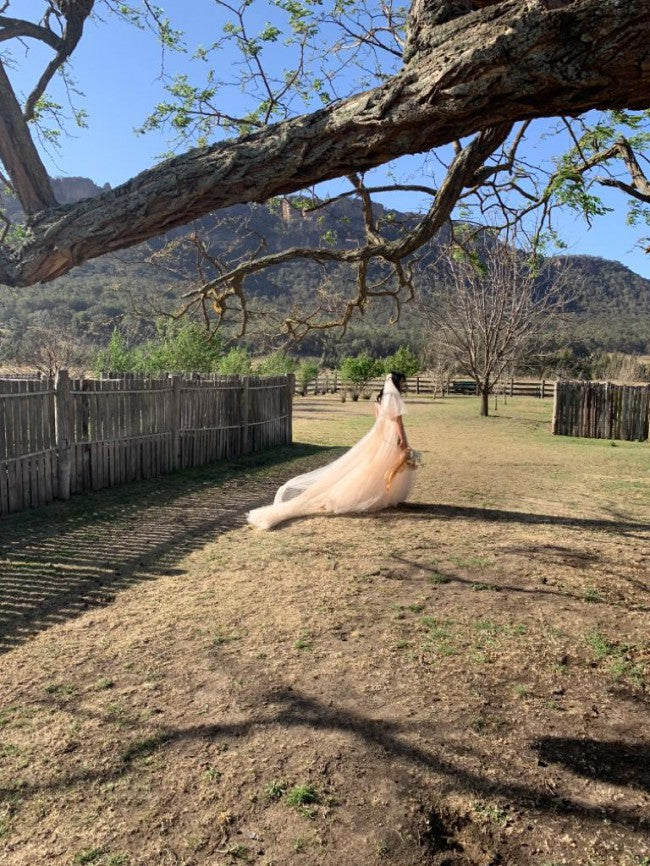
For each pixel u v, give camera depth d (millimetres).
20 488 7477
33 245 2576
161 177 2514
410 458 7805
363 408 29359
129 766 2709
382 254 3344
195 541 6469
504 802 2484
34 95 3523
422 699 3252
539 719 3080
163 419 10602
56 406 8086
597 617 4398
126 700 3254
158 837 2309
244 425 13383
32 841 2289
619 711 3172
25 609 4555
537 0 1998
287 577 5262
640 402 18500
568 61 1985
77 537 6504
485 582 5125
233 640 3988
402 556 5848
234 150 2469
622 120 4789
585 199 4281
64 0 3430
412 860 2205
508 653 3807
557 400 19250
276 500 7949
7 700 3266
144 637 4047
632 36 1902
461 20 2199
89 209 2547
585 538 6617
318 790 2545
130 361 18031
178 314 4680
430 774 2645
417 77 2197
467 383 40688
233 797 2510
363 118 2287
